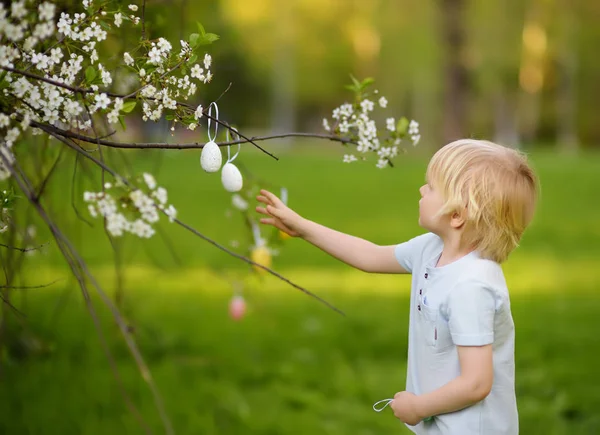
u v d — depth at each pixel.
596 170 17.38
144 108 1.94
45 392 3.98
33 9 1.78
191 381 4.30
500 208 2.10
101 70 1.88
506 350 2.10
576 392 4.21
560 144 33.91
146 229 1.74
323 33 27.27
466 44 19.95
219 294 6.50
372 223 10.47
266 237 3.53
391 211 11.77
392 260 2.42
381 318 5.87
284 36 26.77
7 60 1.68
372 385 4.38
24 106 1.85
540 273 7.60
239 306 4.32
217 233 9.37
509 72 22.03
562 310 6.09
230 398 4.06
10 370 4.11
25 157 3.01
